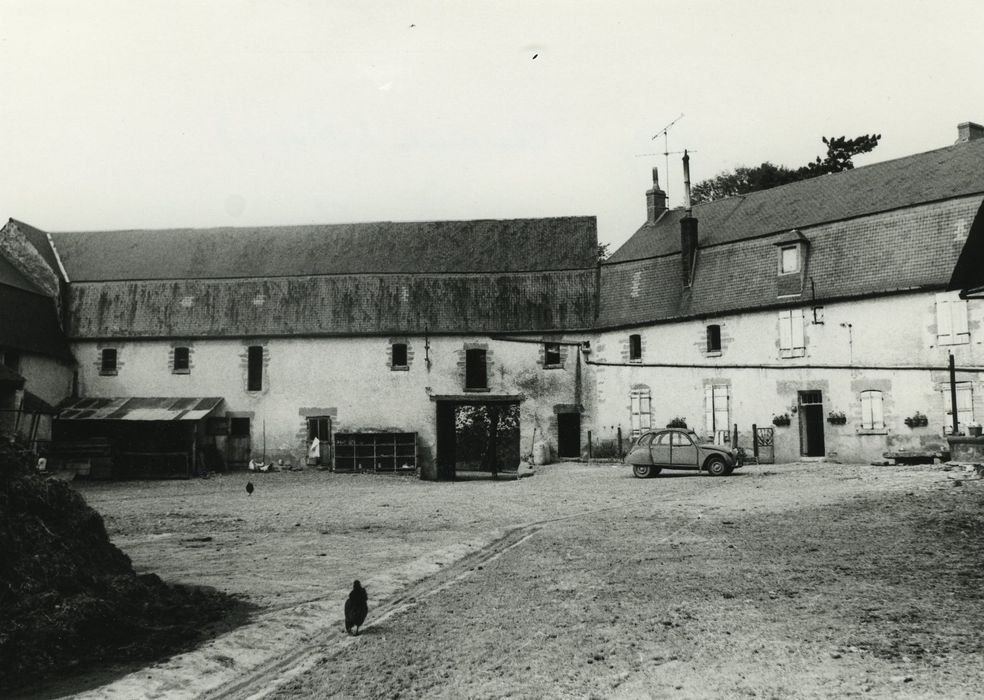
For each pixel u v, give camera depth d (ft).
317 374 120.06
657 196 124.98
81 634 29.19
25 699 24.81
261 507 70.64
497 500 70.54
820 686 24.06
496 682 25.82
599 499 67.36
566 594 35.91
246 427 120.67
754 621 30.53
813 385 95.25
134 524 61.05
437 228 129.90
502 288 122.62
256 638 30.94
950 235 87.51
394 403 119.34
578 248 125.29
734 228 109.19
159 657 28.81
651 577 38.11
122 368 121.39
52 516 34.17
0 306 108.47
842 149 158.51
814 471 79.71
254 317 121.49
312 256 126.93
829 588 34.47
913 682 23.84
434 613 33.86
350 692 25.53
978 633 27.81
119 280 124.36
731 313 103.40
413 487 90.68
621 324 114.73
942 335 85.71
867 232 94.22
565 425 123.54
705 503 60.49
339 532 55.88
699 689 24.39
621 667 26.63
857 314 92.43
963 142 97.76
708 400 104.68
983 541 41.47
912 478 66.64
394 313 120.88
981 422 82.43
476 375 124.16
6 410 98.99
